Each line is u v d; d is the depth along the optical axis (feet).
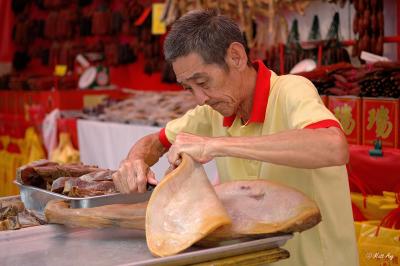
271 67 12.40
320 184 5.34
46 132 15.64
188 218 4.11
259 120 5.45
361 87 9.30
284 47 12.39
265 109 5.42
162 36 16.30
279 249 4.17
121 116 13.56
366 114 9.16
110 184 5.49
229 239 4.17
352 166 8.40
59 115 15.40
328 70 10.13
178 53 4.87
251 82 5.45
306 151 4.36
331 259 5.43
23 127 17.03
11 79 18.24
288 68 12.25
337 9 12.39
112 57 17.51
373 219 8.23
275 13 12.61
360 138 9.27
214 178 9.94
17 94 17.38
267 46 13.28
